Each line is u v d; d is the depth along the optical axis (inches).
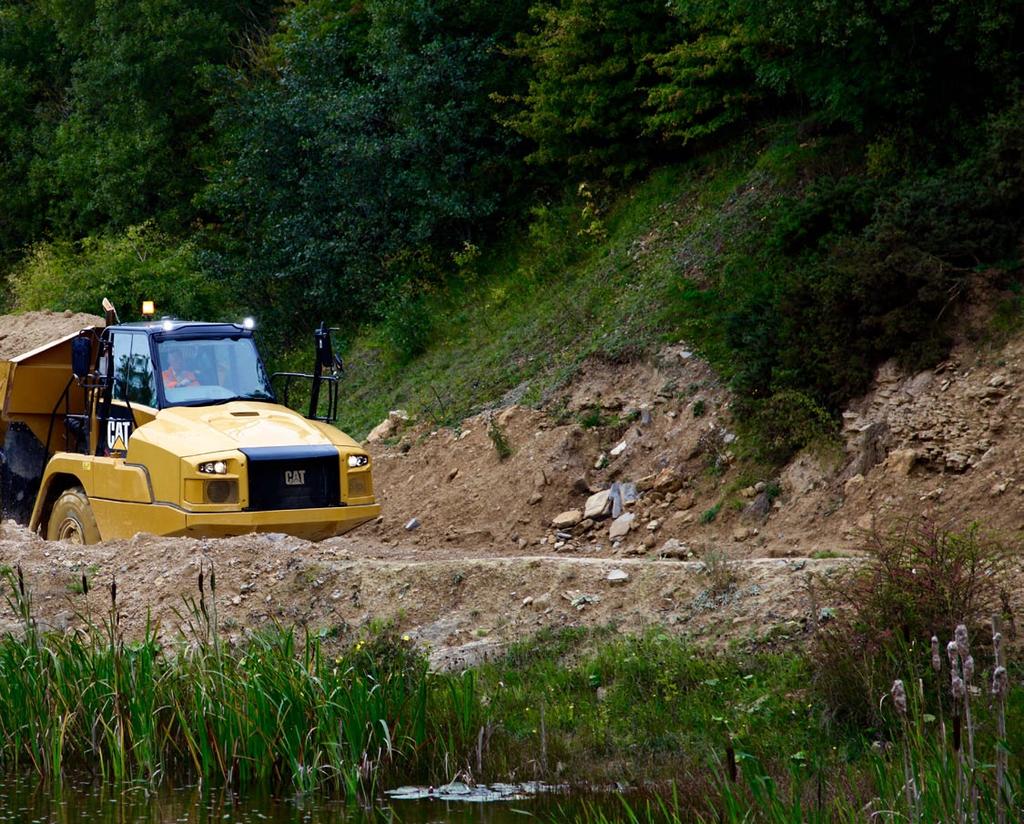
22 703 660.7
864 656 603.2
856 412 1016.9
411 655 693.3
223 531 913.5
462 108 1850.4
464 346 1611.7
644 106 1624.0
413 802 579.5
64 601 829.2
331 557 855.7
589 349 1328.7
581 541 1114.1
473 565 810.2
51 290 2170.3
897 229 1054.4
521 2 1891.0
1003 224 1039.0
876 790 507.2
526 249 1765.5
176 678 656.4
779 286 1135.6
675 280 1344.7
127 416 1004.6
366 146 1831.9
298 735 616.7
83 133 2549.2
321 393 1766.7
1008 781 453.7
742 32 1354.6
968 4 1094.4
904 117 1221.7
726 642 694.5
